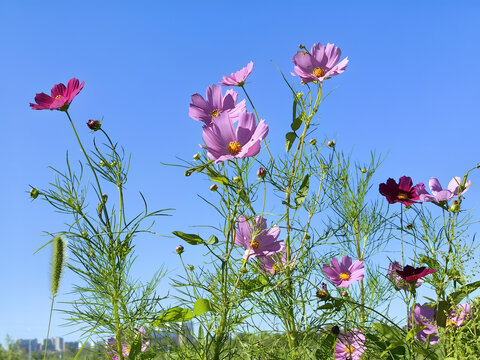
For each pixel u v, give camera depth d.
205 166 0.66
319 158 0.89
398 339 0.74
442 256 0.74
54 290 0.68
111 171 0.70
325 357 0.76
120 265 0.70
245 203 0.69
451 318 0.71
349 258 0.80
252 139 0.63
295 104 0.75
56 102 0.66
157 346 0.76
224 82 0.77
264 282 0.75
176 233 0.66
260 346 0.76
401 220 0.78
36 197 0.67
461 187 0.76
